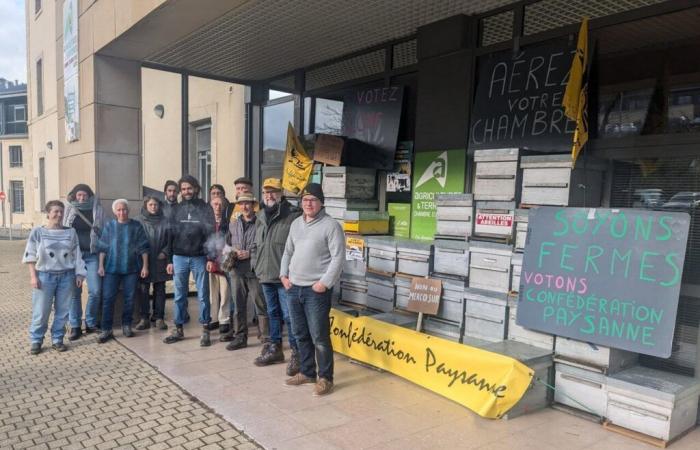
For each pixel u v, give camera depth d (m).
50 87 18.12
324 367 3.99
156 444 3.17
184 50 6.56
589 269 3.64
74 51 7.14
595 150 4.25
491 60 4.93
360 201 5.97
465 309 4.39
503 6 4.84
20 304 7.50
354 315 5.19
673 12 3.95
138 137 6.93
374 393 4.00
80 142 7.05
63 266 5.07
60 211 5.15
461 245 4.44
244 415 3.58
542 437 3.30
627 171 4.09
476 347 3.83
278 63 7.20
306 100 7.49
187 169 7.73
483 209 4.32
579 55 3.60
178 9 5.07
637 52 4.17
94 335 5.68
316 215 3.97
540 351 3.77
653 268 3.37
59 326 5.11
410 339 4.19
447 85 5.24
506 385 3.45
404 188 5.88
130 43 6.13
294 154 6.34
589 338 3.56
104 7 6.18
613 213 3.59
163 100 13.07
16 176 29.23
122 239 5.41
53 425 3.43
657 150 3.93
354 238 5.57
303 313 4.07
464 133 5.10
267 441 3.20
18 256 14.66
